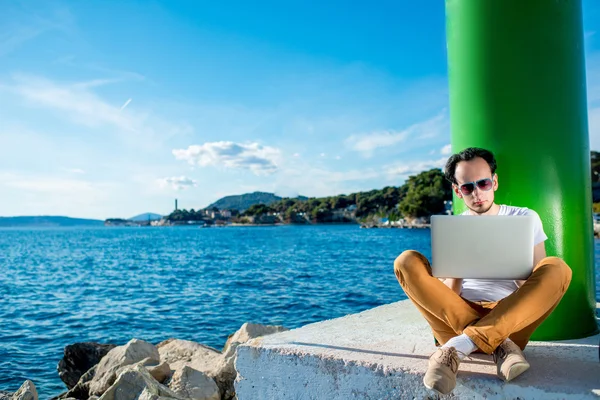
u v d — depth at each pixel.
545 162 3.36
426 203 146.62
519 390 2.44
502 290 2.93
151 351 6.43
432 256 2.74
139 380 4.95
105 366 6.25
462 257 2.69
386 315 4.01
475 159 3.00
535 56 3.35
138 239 97.94
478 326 2.56
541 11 3.36
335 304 15.19
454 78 3.64
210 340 10.79
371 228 163.25
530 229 2.65
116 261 38.75
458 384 2.57
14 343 10.59
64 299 17.67
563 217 3.39
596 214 72.50
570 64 3.46
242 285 20.64
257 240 80.62
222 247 58.88
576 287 3.43
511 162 3.38
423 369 2.68
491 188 2.99
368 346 3.11
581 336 3.44
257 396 3.15
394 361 2.81
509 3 3.38
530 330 2.72
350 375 2.84
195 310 14.51
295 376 3.02
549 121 3.36
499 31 3.40
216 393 5.26
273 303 15.51
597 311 4.07
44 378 8.07
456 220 2.69
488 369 2.63
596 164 82.94
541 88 3.36
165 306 15.41
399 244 63.19
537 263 2.75
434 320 2.86
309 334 3.42
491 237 2.67
